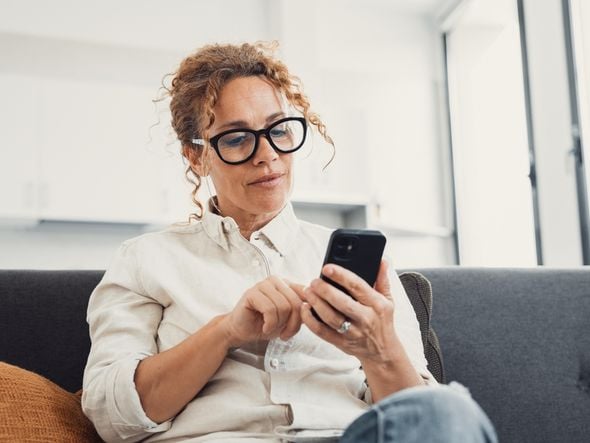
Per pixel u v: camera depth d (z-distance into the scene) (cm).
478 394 140
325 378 104
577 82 312
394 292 117
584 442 139
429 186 460
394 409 58
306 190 403
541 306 147
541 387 142
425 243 454
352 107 443
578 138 310
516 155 386
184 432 98
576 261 308
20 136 351
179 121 119
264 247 114
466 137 455
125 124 370
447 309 144
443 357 141
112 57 398
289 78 115
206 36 419
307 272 114
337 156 413
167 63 408
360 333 87
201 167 119
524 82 347
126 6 404
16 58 380
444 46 471
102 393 96
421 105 468
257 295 91
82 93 364
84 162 360
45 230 377
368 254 90
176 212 372
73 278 136
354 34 459
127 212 364
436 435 57
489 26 426
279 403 98
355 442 59
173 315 108
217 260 113
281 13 415
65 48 389
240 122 109
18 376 102
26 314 130
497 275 150
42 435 95
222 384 102
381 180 449
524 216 377
